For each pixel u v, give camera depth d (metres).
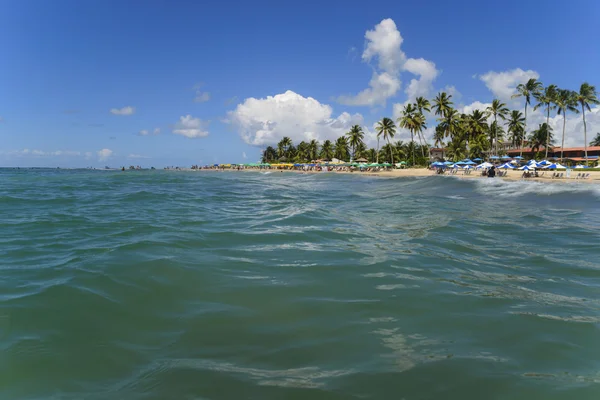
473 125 78.50
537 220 11.76
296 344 3.64
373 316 4.29
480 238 8.86
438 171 54.88
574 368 3.16
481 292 5.08
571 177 37.25
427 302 4.70
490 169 37.78
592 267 6.34
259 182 42.22
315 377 3.07
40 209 14.05
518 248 7.79
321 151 137.75
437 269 6.22
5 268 6.07
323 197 20.53
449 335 3.80
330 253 7.27
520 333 3.81
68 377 3.10
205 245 7.82
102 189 25.77
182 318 4.25
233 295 4.96
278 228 9.91
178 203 16.50
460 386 2.91
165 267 6.09
